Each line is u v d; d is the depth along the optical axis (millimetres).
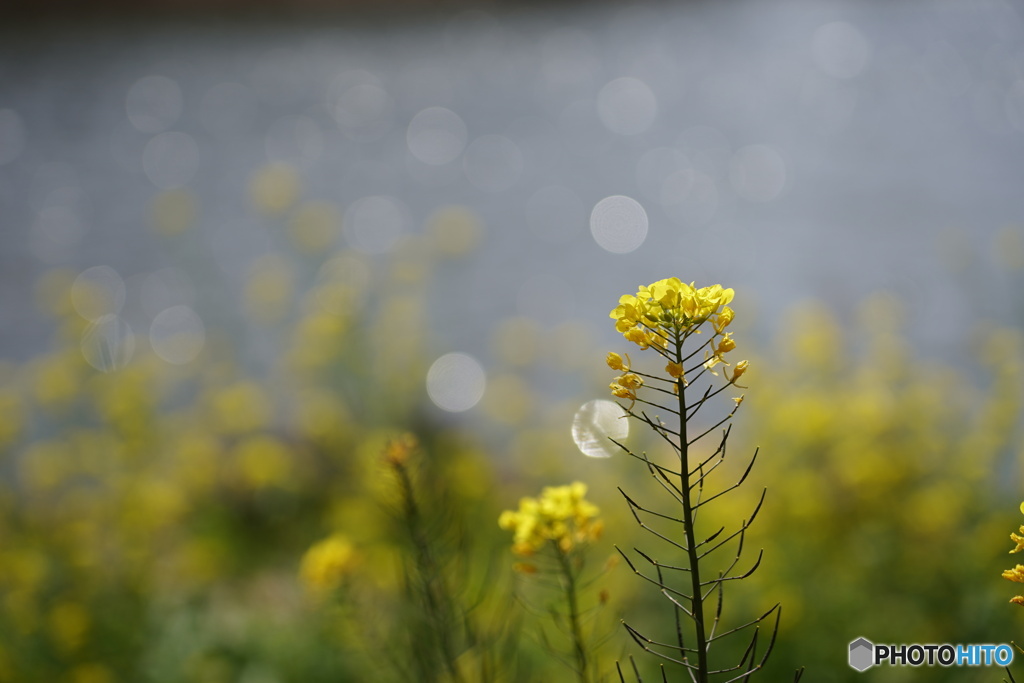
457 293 11680
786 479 5125
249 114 27969
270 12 43594
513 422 7836
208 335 9742
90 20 40344
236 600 5613
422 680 2873
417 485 2857
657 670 3920
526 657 3457
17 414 6688
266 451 6480
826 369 6316
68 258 14789
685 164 21516
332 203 19109
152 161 22625
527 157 23094
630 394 1655
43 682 4574
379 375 6645
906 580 4477
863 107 25453
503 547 5098
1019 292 8297
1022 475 5430
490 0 46062
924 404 5797
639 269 14039
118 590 5098
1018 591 3881
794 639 4125
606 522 5047
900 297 9695
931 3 38000
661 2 45500
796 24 37688
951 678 3729
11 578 4941
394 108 29031
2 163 22328
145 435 6398
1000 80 26391
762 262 13664
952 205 15641
